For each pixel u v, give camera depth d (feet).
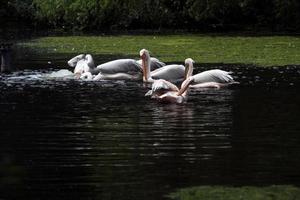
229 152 34.55
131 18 149.79
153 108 47.93
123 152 34.60
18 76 66.33
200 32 140.36
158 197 27.17
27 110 47.11
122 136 38.40
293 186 28.50
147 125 41.60
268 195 27.22
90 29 150.61
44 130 40.11
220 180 29.53
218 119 43.47
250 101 50.55
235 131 39.65
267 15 150.10
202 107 48.32
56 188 28.53
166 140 37.35
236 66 73.97
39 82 62.18
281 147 35.55
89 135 38.70
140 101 51.19
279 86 57.98
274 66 73.56
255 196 27.09
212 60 80.79
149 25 151.23
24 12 155.33
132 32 141.18
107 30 149.07
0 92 55.93
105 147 35.68
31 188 28.50
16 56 87.25
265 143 36.47
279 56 84.64
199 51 92.89
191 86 58.80
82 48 99.35
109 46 102.68
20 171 20.90
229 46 100.83
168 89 52.01
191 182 29.27
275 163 32.27
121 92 56.03
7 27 155.12
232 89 57.21
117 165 32.09
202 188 28.32
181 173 30.66
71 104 49.62
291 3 145.89
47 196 27.50
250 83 60.23
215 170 31.14
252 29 147.95
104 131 39.81
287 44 102.94
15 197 27.35
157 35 129.70
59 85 60.49
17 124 42.04
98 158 33.40
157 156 33.78
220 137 38.04
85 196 27.45
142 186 28.71
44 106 48.70
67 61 80.43
